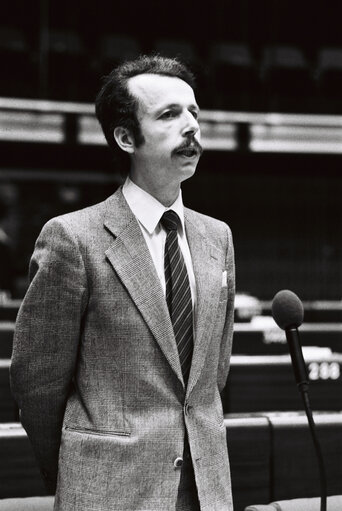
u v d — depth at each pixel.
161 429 2.40
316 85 16.27
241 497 3.91
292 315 2.38
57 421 2.62
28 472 3.77
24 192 15.84
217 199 16.83
